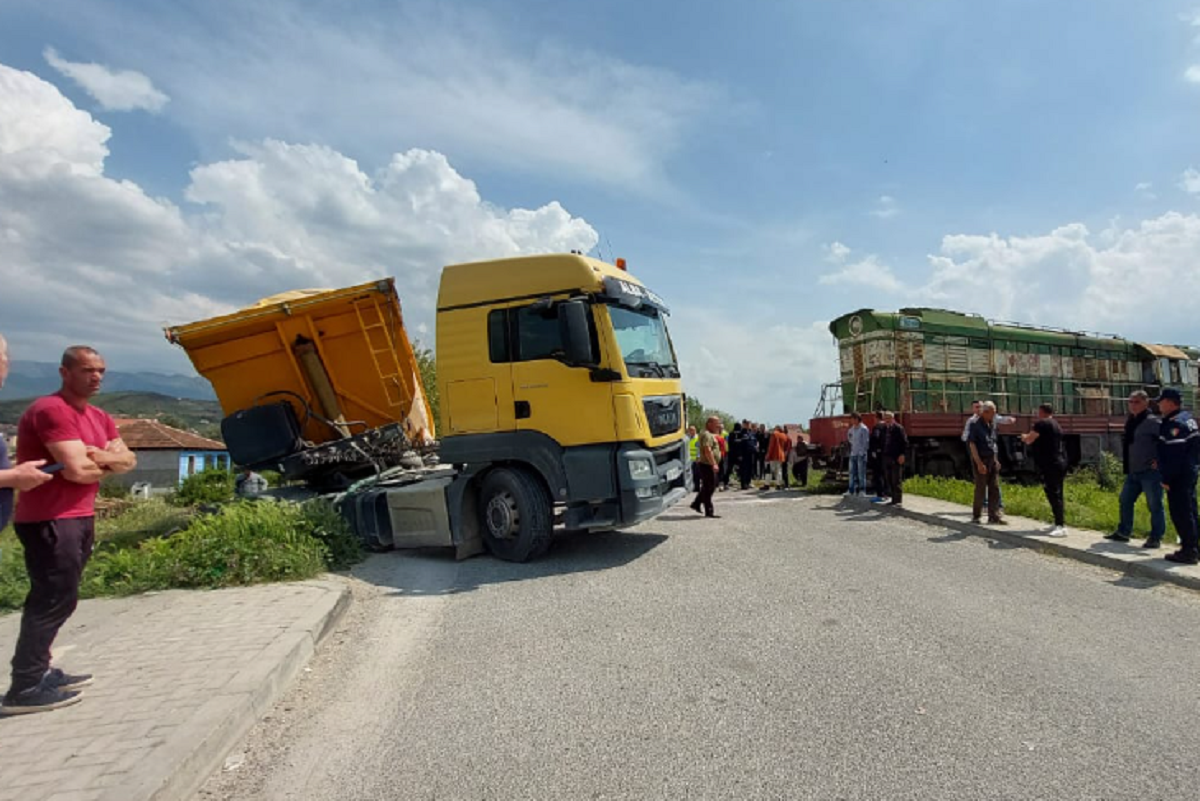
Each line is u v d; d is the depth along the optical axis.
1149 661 4.72
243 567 6.82
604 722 3.87
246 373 9.92
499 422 7.96
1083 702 4.04
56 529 3.84
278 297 10.11
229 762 3.54
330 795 3.21
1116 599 6.30
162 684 4.14
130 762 3.17
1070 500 12.36
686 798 3.09
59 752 3.30
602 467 7.65
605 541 9.16
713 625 5.50
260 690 4.08
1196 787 3.13
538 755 3.52
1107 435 19.03
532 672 4.65
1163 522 8.02
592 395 7.71
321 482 10.17
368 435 9.72
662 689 4.29
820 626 5.44
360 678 4.67
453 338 8.17
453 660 4.94
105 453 3.98
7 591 6.44
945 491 12.92
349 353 9.97
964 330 17.23
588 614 5.88
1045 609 5.95
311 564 7.22
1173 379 21.55
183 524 9.48
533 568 7.70
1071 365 19.34
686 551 8.37
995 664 4.64
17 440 3.90
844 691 4.21
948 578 7.02
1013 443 16.83
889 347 16.11
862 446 13.61
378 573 7.66
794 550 8.38
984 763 3.35
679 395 9.22
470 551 8.29
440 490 8.20
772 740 3.61
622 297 7.97
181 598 6.22
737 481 20.52
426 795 3.18
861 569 7.36
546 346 7.86
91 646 4.88
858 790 3.12
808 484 17.19
